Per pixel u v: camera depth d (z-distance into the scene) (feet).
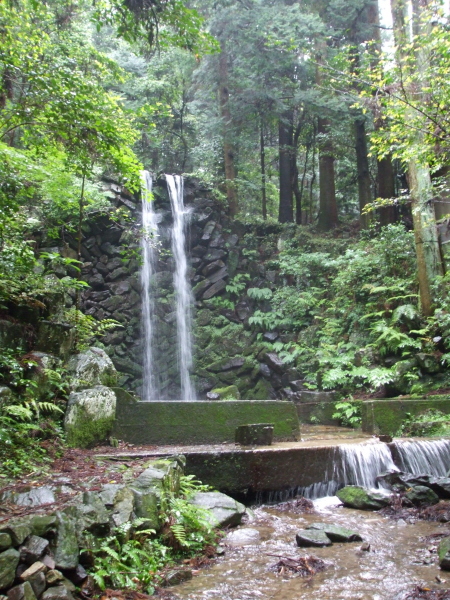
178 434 23.41
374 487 21.95
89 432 20.75
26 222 30.96
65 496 12.92
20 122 21.59
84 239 44.37
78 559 11.05
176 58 55.72
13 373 18.85
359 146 55.88
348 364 37.42
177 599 11.51
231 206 54.95
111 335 44.27
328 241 51.62
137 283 46.75
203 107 68.74
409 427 28.40
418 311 36.73
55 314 24.26
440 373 33.24
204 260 51.62
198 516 15.34
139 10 20.13
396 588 12.00
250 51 51.52
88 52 34.73
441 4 25.25
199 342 48.47
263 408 25.30
